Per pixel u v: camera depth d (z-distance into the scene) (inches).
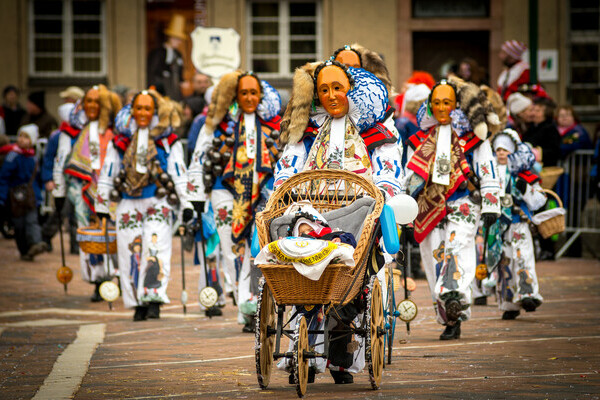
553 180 910.4
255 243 476.7
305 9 1718.8
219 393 466.0
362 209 476.4
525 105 1055.0
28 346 660.1
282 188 484.1
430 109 649.0
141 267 784.3
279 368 483.5
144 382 502.3
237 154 706.2
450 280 638.5
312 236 459.5
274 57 1720.0
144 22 1695.4
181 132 1235.9
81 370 546.3
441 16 1701.5
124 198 786.2
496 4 1696.6
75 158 931.3
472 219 645.9
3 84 1697.8
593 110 1715.1
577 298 862.5
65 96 1078.4
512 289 742.5
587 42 1710.1
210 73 1220.5
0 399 463.5
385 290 512.4
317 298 441.1
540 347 597.9
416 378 498.3
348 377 496.1
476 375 502.0
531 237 746.8
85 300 913.5
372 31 1695.4
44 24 1708.9
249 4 1716.3
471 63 1017.5
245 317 703.1
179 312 837.2
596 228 1215.6
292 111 520.4
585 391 450.6
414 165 647.8
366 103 511.8
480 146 647.1
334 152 512.7
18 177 1152.8
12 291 954.1
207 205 790.5
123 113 783.7
